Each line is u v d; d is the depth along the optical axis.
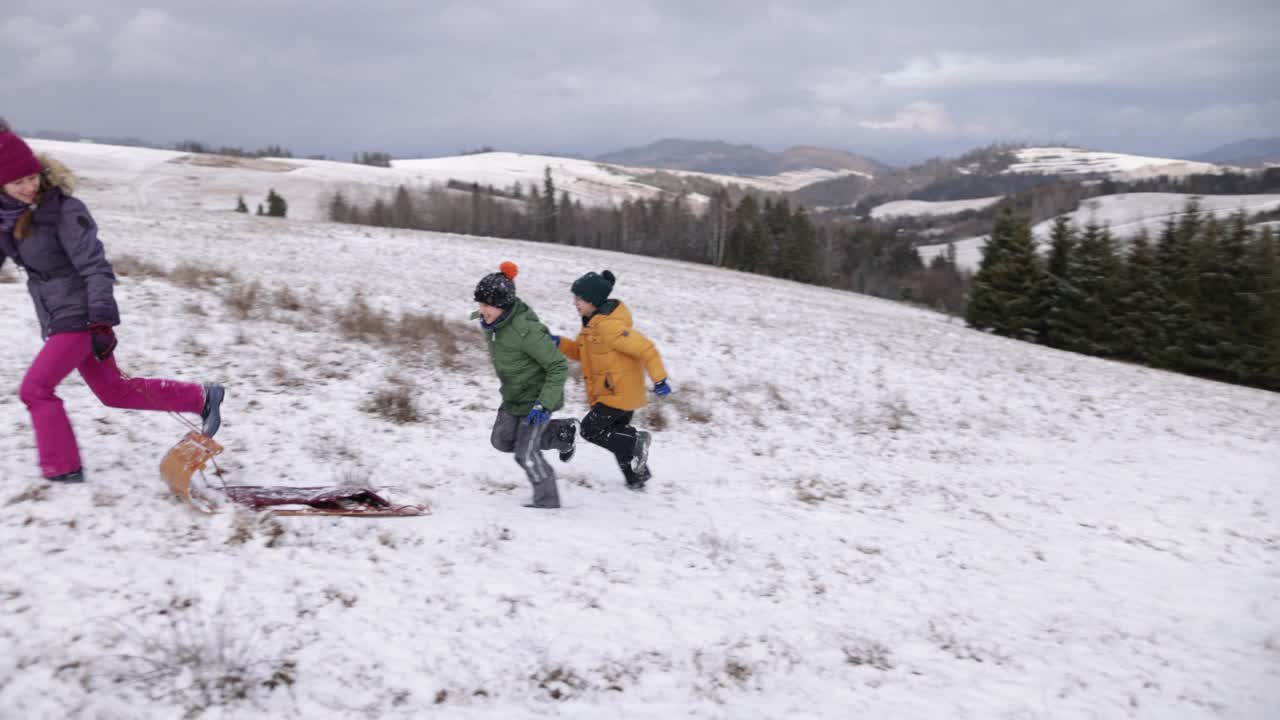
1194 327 27.92
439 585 3.68
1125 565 5.75
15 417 5.07
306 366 8.21
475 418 7.62
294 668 2.85
